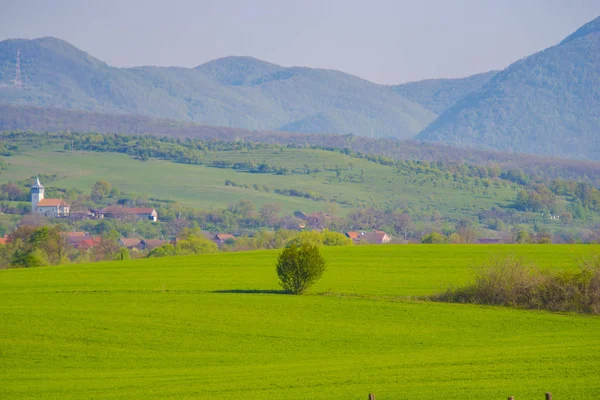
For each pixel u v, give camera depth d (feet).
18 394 372.99
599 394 335.47
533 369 388.37
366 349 476.95
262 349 483.10
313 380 380.99
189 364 444.55
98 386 386.73
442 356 437.58
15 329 545.85
